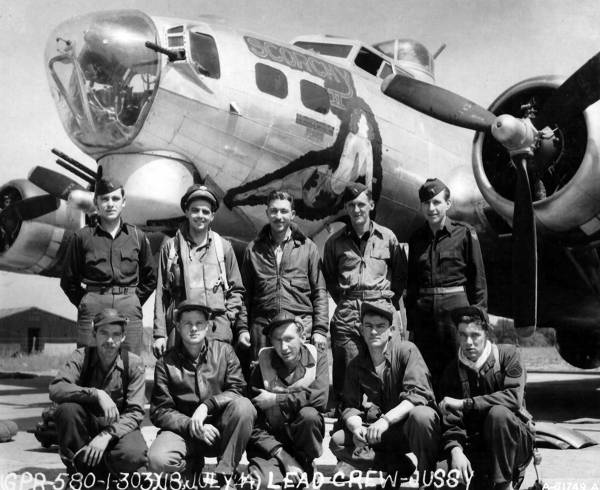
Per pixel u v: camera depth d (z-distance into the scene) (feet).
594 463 17.01
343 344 17.30
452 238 18.03
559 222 23.17
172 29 23.73
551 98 22.54
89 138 23.99
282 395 14.15
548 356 116.88
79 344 16.90
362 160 27.53
